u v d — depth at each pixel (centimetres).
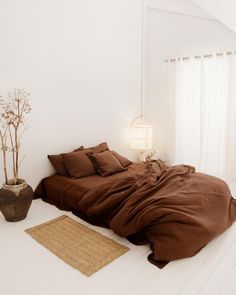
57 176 363
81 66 394
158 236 237
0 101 312
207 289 194
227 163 450
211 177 333
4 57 309
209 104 456
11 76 318
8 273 209
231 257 232
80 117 404
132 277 206
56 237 262
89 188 315
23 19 321
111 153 403
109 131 456
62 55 367
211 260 228
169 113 502
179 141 496
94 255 233
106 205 277
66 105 382
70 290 192
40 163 362
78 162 361
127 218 249
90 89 412
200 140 468
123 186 295
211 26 444
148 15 495
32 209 325
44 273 210
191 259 228
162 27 488
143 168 408
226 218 276
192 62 462
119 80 459
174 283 200
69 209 324
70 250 240
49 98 360
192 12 452
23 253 235
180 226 232
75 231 274
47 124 362
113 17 430
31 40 332
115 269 215
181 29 471
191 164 490
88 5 391
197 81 464
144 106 525
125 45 460
